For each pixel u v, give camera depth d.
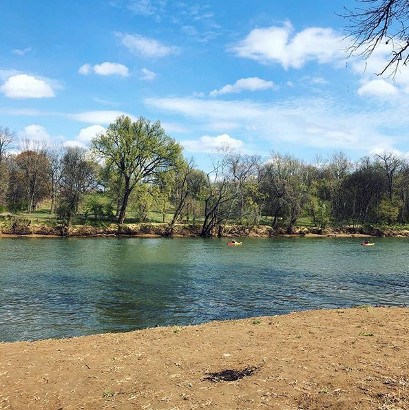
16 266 32.69
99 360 9.67
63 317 18.28
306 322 12.95
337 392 6.68
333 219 88.31
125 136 65.31
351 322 12.46
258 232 73.56
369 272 33.03
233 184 72.12
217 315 18.98
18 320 17.75
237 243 55.38
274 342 10.45
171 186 71.88
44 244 49.78
